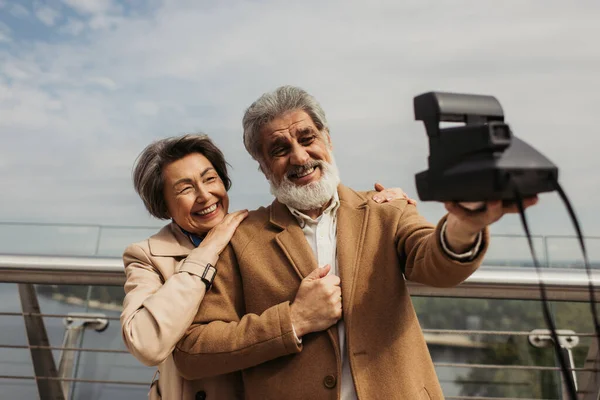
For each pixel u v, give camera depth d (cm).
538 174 72
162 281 134
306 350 115
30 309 198
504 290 164
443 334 188
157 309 115
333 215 135
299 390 112
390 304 117
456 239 93
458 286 166
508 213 81
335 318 114
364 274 119
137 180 145
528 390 178
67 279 179
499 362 183
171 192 140
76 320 199
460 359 185
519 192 71
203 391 126
